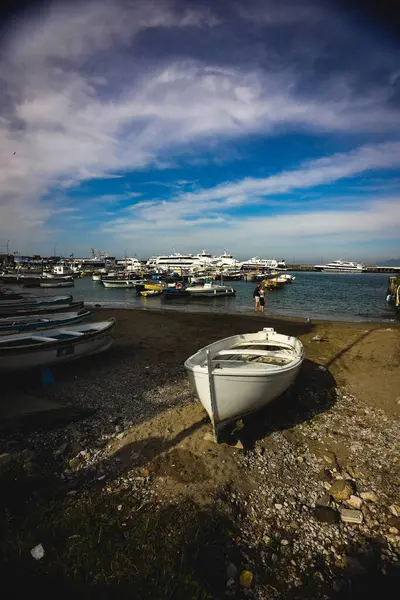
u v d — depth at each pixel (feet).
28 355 28.89
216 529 13.99
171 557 12.46
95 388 29.45
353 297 140.26
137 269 309.42
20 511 14.38
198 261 356.59
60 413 24.06
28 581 11.16
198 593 11.10
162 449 19.63
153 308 101.91
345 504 15.67
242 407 20.65
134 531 13.64
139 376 32.68
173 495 15.84
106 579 11.41
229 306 108.88
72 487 16.47
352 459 19.29
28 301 70.95
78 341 32.89
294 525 14.42
